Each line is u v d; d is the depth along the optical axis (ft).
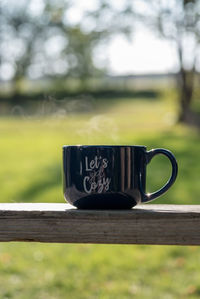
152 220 3.34
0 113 89.30
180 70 54.80
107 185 3.59
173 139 38.24
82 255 11.41
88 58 100.53
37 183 20.72
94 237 3.36
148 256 11.24
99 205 3.64
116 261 10.99
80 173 3.64
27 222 3.39
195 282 9.72
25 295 9.29
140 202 3.75
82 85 105.50
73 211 3.40
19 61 106.93
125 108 88.63
